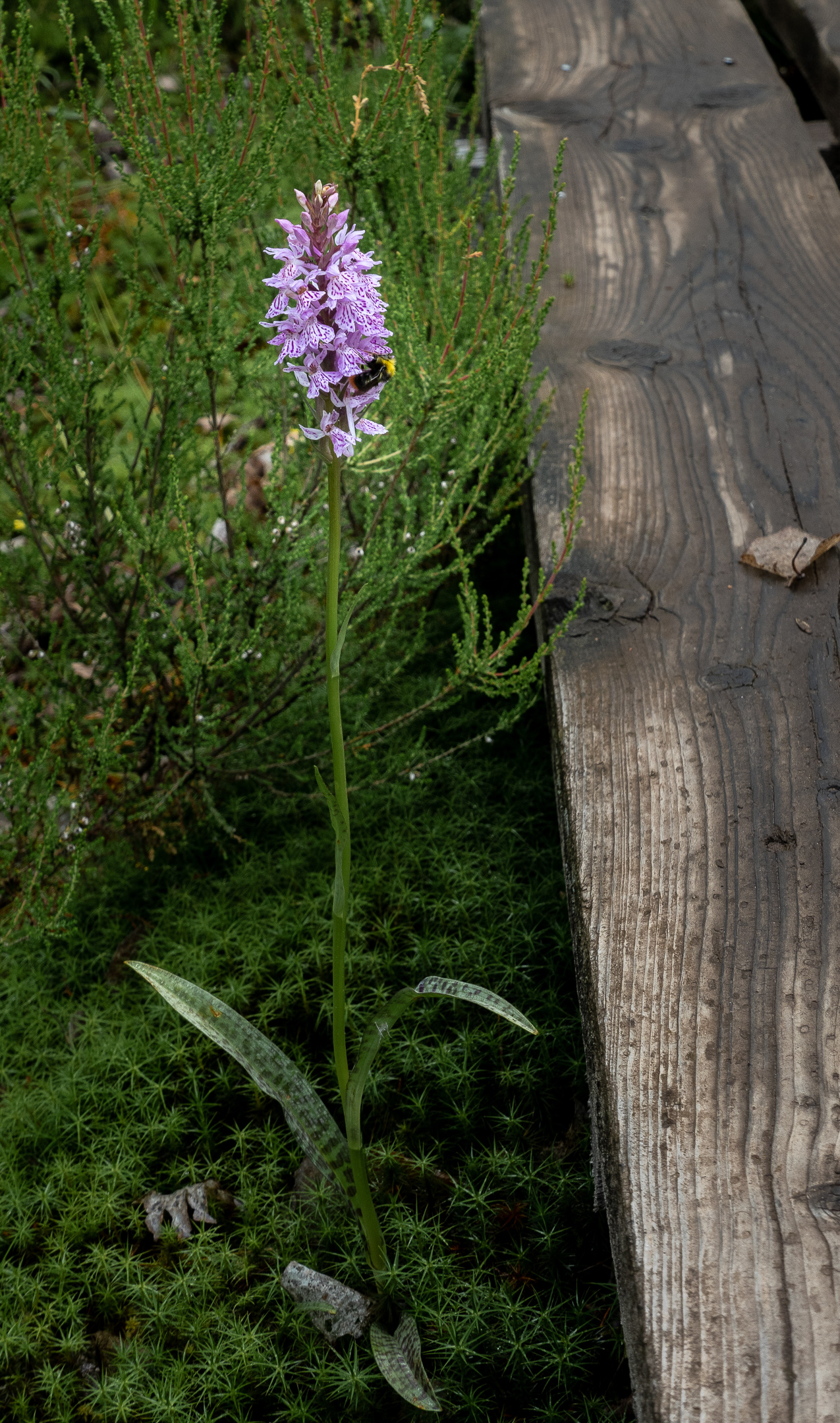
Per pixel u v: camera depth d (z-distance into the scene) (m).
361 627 3.15
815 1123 1.41
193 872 2.83
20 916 2.49
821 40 3.77
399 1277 1.92
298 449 2.84
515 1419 1.81
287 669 2.79
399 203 2.95
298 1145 2.23
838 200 3.25
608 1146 1.46
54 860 2.63
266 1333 1.95
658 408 2.61
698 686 2.01
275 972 2.54
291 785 3.00
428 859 2.68
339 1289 1.96
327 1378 1.85
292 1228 2.07
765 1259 1.28
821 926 1.63
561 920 2.47
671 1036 1.53
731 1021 1.54
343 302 1.31
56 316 2.78
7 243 2.84
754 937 1.63
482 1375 1.85
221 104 2.71
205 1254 2.08
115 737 2.62
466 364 2.39
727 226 3.20
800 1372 1.19
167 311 2.78
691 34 4.18
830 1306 1.24
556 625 2.21
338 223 1.32
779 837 1.76
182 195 2.42
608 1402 1.81
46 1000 2.62
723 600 2.16
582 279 3.08
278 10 2.81
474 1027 2.32
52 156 2.96
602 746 1.94
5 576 2.87
